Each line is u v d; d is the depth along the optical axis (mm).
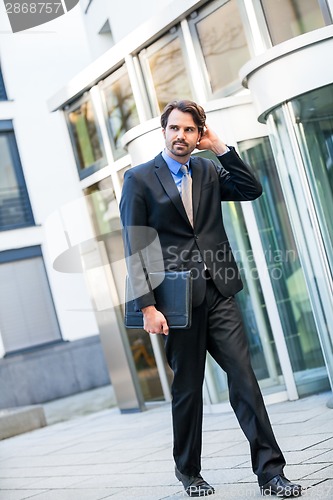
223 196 4152
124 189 4004
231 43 7391
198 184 3994
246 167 3988
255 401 3816
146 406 9711
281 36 6977
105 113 9266
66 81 17688
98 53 11016
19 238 17141
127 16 9500
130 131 7605
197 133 3934
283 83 6023
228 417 7191
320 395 7176
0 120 17359
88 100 9531
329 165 6191
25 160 17438
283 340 7262
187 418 4078
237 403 3865
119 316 9680
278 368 7418
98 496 4898
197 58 7797
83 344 16906
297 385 7297
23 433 11016
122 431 8242
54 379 16547
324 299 6320
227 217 7543
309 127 6152
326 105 6086
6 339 16891
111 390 15547
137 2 9148
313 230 6254
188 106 3887
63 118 10047
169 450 6156
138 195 3955
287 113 6145
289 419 6191
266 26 7066
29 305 17109
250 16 7090
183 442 4109
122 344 9680
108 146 9266
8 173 17359
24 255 17125
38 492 5633
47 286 17250
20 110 17500
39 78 17641
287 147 6266
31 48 17656
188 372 4035
